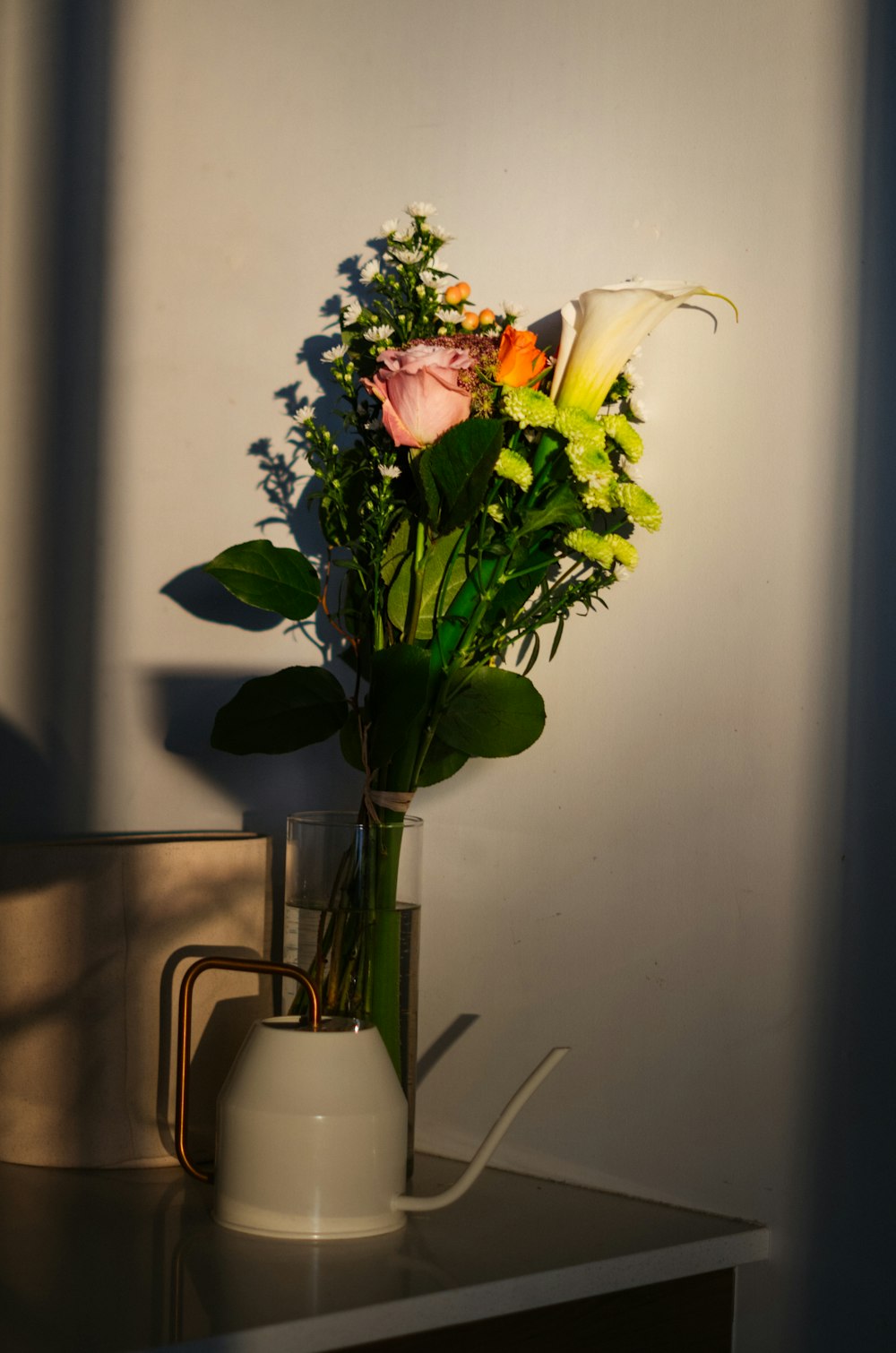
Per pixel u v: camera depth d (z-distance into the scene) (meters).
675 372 1.53
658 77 1.54
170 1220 1.43
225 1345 1.28
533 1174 1.56
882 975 1.42
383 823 1.50
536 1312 1.38
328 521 1.57
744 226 1.50
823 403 1.46
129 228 1.70
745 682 1.49
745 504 1.49
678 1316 1.44
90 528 1.69
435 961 1.62
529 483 1.48
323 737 1.54
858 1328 1.42
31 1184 1.49
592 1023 1.54
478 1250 1.40
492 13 1.61
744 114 1.50
